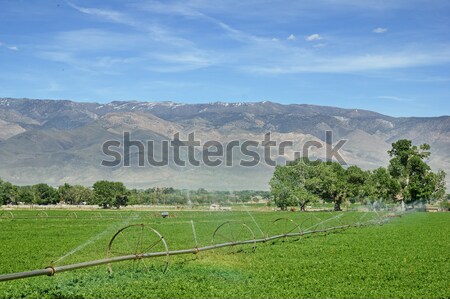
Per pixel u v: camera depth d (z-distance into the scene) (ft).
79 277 87.66
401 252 126.21
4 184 650.02
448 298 72.13
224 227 235.20
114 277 87.81
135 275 89.51
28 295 72.49
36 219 310.24
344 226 215.92
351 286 80.23
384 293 74.74
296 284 81.61
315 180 480.23
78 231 211.82
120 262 107.14
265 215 353.10
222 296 72.18
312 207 560.20
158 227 234.99
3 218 317.83
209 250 128.36
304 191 470.80
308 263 105.09
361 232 197.16
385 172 511.40
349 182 502.38
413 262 107.76
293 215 350.84
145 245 148.15
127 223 265.54
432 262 108.17
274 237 151.84
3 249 138.00
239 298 71.00
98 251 132.46
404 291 76.89
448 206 520.01
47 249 138.10
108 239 170.09
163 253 99.81
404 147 522.88
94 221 287.69
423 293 75.31
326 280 85.35
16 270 99.04
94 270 97.04
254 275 90.12
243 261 109.09
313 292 75.31
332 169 504.02
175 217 333.21
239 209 516.73
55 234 195.83
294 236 173.99
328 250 130.31
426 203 522.06
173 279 85.40
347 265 102.27
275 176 497.05
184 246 144.46
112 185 561.02
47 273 75.82
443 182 516.32
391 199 512.22
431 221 287.48
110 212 426.10
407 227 230.68
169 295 72.64
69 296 71.77
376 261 108.78
